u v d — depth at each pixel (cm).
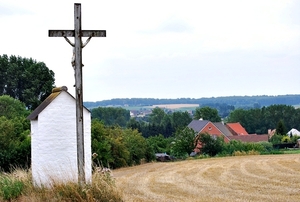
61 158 1875
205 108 15450
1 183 1878
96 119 4884
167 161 6188
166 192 2388
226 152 6481
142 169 4378
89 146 1923
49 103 1873
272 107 16375
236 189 2433
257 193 2233
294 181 2722
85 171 1797
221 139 6800
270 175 3122
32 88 7612
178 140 6706
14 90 7831
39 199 1645
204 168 3984
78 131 1753
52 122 1878
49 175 1806
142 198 2077
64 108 1894
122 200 1678
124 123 16100
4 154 3788
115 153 4925
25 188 1820
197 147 6712
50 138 1872
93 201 1577
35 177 1866
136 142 5556
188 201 1988
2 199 1759
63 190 1656
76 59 1766
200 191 2389
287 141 9238
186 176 3309
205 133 6675
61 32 1756
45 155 1862
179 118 16288
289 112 16200
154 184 2817
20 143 3991
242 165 4119
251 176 3103
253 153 6278
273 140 9544
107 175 1788
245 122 16300
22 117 4775
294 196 2092
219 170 3681
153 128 12088
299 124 16050
